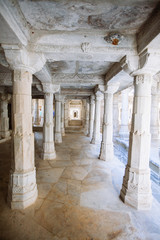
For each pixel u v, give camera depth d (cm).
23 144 282
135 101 309
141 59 277
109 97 572
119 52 277
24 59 266
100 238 219
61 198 319
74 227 239
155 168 535
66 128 1577
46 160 574
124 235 226
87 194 338
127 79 471
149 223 252
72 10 199
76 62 412
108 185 383
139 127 302
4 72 559
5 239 213
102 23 233
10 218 254
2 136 964
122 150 857
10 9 179
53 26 246
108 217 264
